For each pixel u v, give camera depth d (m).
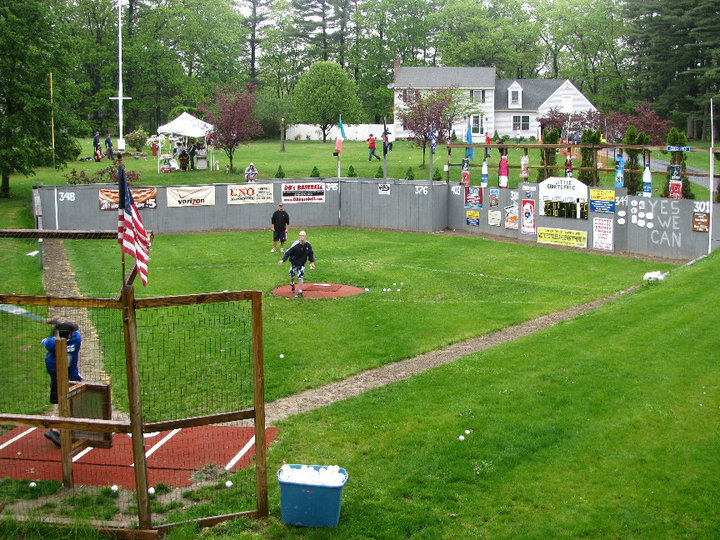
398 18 89.50
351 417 12.00
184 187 33.91
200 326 17.53
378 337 17.00
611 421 11.27
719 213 25.67
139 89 75.00
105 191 32.88
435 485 9.65
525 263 26.28
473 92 70.50
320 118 72.44
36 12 36.31
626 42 81.38
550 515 8.91
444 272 24.61
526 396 12.41
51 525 8.36
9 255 26.08
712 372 12.96
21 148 35.91
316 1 96.44
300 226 35.97
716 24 66.44
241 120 46.00
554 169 35.59
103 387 10.10
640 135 33.91
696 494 9.27
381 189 35.38
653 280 20.92
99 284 21.84
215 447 11.01
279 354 15.62
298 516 8.66
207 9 78.50
